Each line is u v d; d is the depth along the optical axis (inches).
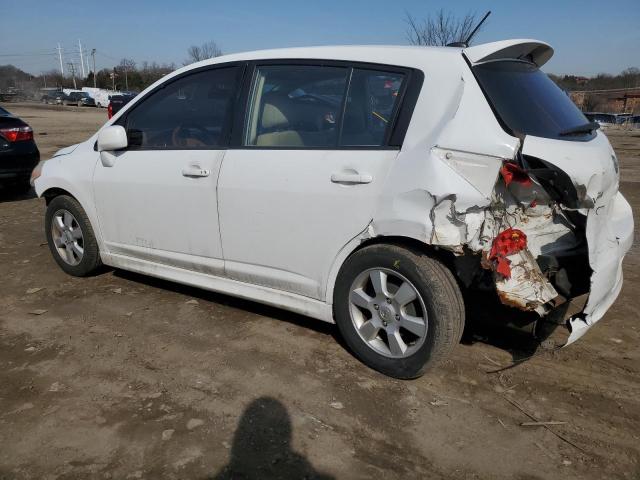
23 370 124.3
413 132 111.7
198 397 114.0
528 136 104.3
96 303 162.1
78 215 171.8
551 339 120.7
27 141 307.7
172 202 146.6
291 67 131.7
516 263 104.7
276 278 132.6
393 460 96.6
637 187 381.7
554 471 94.5
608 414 110.4
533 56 137.6
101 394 114.9
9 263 199.0
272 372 123.9
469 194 102.3
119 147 151.5
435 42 587.5
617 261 114.7
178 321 149.9
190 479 91.1
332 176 118.3
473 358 130.7
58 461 94.9
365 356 123.7
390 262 114.1
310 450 98.6
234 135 136.6
